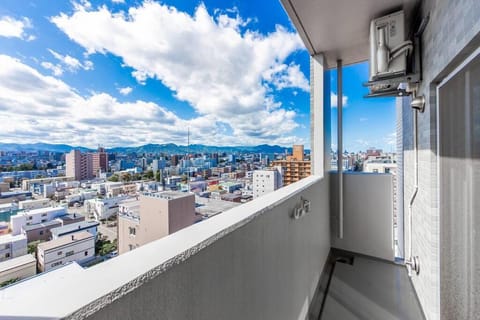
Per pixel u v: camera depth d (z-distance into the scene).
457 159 1.31
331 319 1.86
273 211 1.13
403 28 1.79
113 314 0.37
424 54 1.74
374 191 2.91
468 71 1.13
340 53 2.59
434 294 1.65
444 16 1.31
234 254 0.76
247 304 0.85
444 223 1.52
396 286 2.30
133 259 0.49
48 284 0.40
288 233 1.35
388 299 2.10
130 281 0.40
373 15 1.92
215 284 0.66
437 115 1.59
